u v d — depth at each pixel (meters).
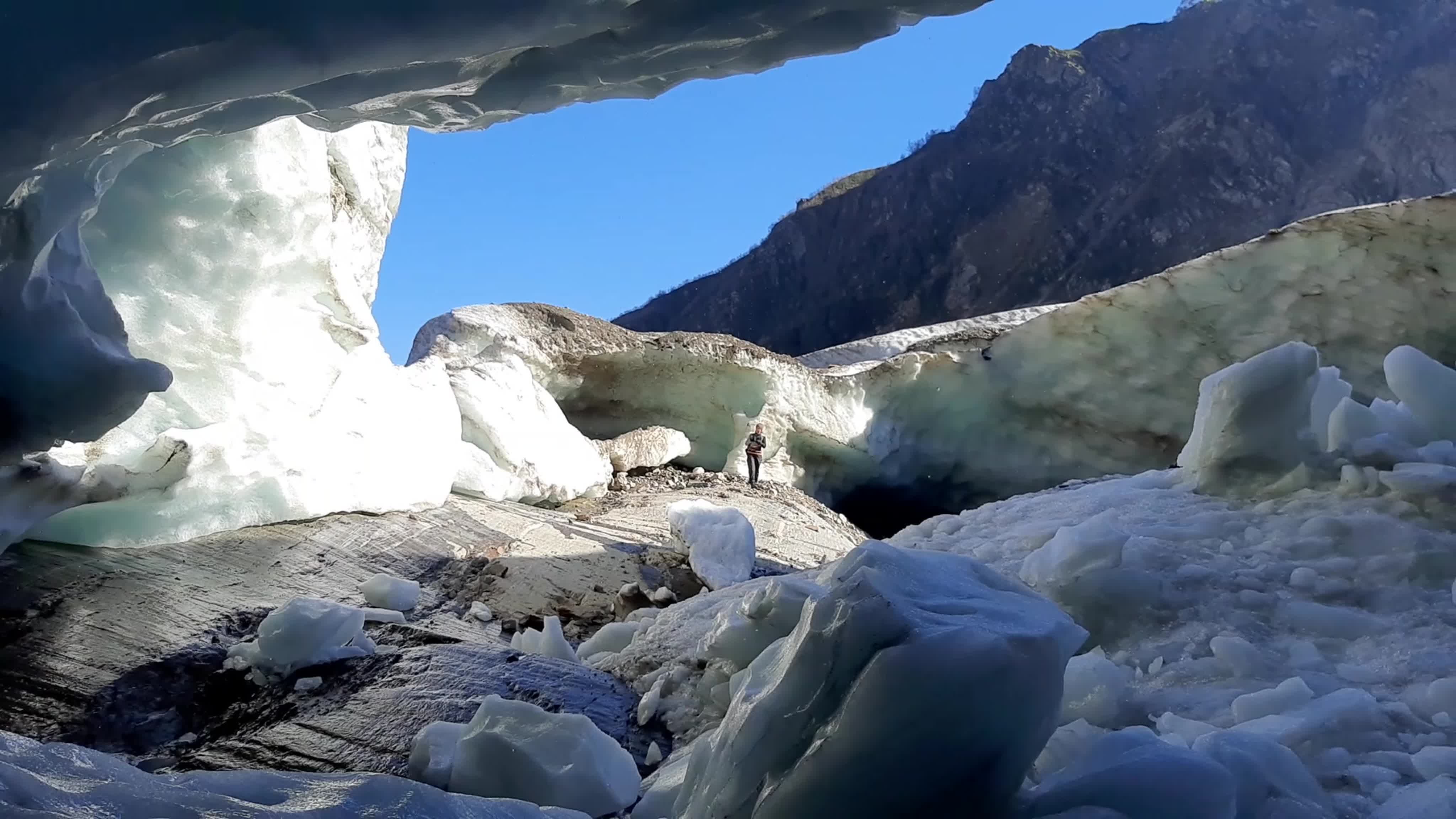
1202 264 13.77
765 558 9.84
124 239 6.17
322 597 6.42
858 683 2.16
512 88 2.90
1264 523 4.53
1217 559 4.25
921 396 17.75
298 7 2.24
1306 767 2.58
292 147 7.02
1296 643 3.50
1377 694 3.09
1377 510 4.32
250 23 2.25
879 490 18.94
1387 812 2.42
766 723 2.34
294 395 7.69
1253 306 13.66
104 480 6.00
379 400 8.85
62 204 2.80
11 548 5.93
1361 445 4.84
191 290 6.64
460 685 4.71
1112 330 15.39
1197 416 5.52
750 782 2.35
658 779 3.61
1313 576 3.93
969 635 2.14
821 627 2.31
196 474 6.70
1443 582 3.76
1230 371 5.16
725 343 16.50
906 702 2.11
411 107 3.18
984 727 2.18
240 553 6.83
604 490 12.80
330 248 8.02
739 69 2.94
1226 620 3.77
